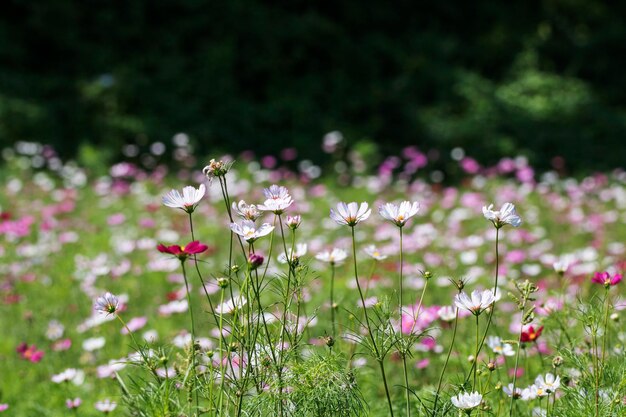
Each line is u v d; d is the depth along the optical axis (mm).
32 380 4457
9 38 13875
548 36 19312
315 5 16844
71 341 4918
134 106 12711
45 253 7121
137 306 5660
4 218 7270
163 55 14570
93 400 3908
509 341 2615
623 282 4879
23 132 11578
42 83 12969
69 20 14289
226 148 12570
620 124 15508
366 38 16609
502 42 18109
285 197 2471
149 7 14953
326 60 15398
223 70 14211
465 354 3795
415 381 3707
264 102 14672
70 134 12062
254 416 2396
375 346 2445
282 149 13000
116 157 11625
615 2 20844
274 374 2418
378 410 3139
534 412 2840
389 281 5902
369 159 11750
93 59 14156
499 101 15188
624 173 13008
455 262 6770
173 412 2365
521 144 13992
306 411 2398
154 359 2643
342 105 14656
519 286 2559
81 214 8867
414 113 14430
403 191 10445
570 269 6164
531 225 8781
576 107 15586
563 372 2967
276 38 15086
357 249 7223
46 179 10008
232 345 2445
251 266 2344
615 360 3072
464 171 12578
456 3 18578
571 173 13555
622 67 18906
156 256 6895
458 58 17531
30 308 5645
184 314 5105
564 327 3311
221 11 15148
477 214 9047
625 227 8734
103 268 5660
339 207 2424
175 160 11727
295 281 2514
